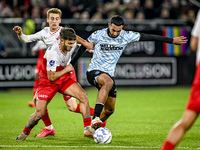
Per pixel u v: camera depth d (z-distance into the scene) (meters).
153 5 65.25
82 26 52.34
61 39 19.81
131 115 32.47
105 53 21.86
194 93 14.09
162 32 54.69
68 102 22.77
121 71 54.16
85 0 65.62
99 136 19.83
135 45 54.16
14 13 55.88
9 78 51.56
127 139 21.33
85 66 52.56
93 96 47.34
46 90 20.39
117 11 59.06
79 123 27.94
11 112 33.97
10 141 20.56
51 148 18.56
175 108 36.94
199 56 14.48
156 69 54.88
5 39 51.47
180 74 55.84
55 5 57.38
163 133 23.47
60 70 20.69
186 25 55.69
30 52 51.94
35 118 20.22
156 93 50.69
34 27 51.62
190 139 21.12
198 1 62.84
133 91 53.09
